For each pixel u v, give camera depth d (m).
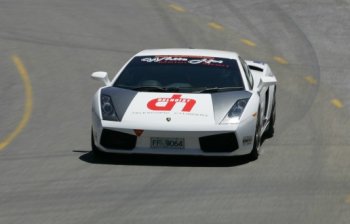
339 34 70.19
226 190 31.77
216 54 40.97
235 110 35.97
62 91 54.03
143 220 27.72
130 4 79.88
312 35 69.88
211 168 35.31
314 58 63.97
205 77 38.41
